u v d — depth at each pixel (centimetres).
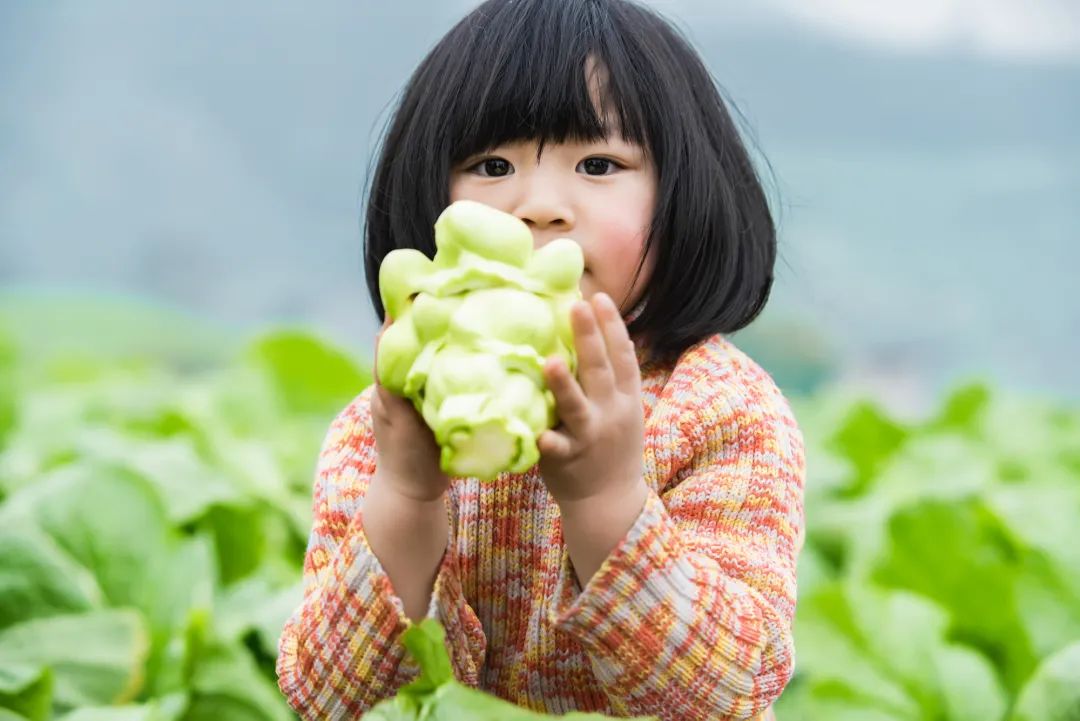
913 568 532
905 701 467
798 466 278
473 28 280
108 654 427
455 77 274
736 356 285
